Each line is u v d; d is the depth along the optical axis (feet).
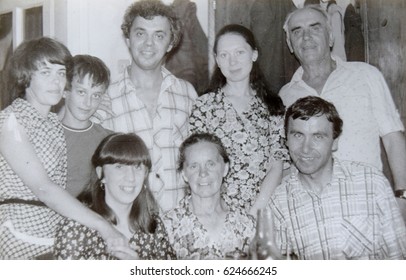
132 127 4.97
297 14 5.16
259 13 5.18
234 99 5.01
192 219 4.76
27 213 4.55
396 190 5.19
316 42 5.13
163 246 4.75
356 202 4.75
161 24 4.94
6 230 4.52
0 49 5.16
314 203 4.78
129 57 5.05
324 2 5.34
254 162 4.92
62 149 4.68
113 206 4.70
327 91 5.17
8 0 5.18
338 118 4.78
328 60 5.22
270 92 5.09
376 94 5.25
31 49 4.68
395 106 5.30
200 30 5.14
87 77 4.83
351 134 5.16
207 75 5.12
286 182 4.88
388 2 5.43
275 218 4.83
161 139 4.99
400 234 4.78
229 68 4.99
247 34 4.99
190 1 5.11
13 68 4.71
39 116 4.65
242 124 4.96
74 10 4.97
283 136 4.98
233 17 5.17
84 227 4.60
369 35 5.39
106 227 4.63
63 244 4.57
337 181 4.78
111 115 4.94
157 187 4.90
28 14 5.15
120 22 5.05
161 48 4.97
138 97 5.00
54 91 4.71
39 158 4.57
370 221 4.74
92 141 4.78
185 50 5.11
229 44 4.97
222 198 4.83
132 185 4.77
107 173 4.74
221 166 4.81
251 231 4.79
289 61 5.22
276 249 4.75
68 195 4.60
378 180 4.78
